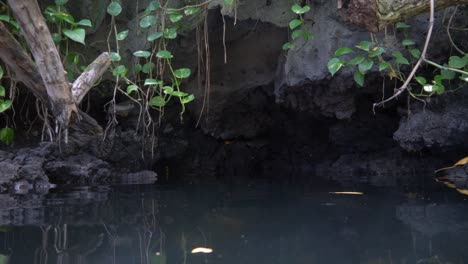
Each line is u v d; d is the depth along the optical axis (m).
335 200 3.72
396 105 5.38
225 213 3.31
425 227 2.87
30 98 5.18
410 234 2.73
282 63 5.29
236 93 5.71
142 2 4.85
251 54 5.50
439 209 3.35
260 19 4.80
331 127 5.82
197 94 5.60
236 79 5.64
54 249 2.50
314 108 5.45
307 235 2.74
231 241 2.64
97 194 4.07
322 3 4.70
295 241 2.62
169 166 5.95
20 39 4.28
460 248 2.45
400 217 3.13
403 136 4.98
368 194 3.97
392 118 5.55
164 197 3.94
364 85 4.95
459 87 4.70
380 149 5.74
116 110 5.26
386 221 3.03
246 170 5.80
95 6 4.78
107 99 5.43
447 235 2.69
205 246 2.55
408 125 4.97
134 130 5.39
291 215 3.22
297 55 4.89
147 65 4.36
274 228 2.90
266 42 5.38
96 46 4.89
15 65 3.27
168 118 5.82
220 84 5.64
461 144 4.84
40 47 2.96
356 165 5.66
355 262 2.26
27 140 5.11
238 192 4.16
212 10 4.88
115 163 5.24
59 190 4.26
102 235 2.77
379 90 5.06
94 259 2.34
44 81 3.10
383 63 4.04
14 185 4.36
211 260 2.32
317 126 6.10
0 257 2.37
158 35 4.20
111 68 4.65
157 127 5.63
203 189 4.35
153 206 3.56
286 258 2.34
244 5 4.72
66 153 4.92
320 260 2.30
